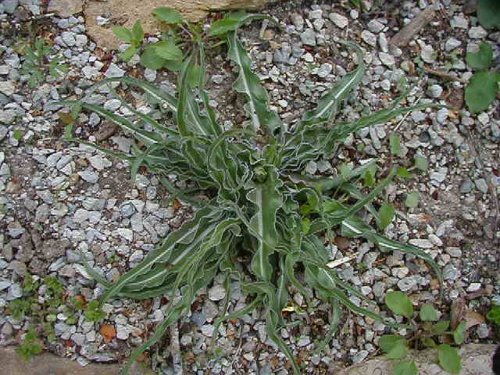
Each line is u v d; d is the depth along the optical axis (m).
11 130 0.52
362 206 0.48
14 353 0.49
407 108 0.50
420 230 0.52
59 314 0.49
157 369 0.49
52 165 0.51
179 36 0.55
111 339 0.49
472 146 0.54
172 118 0.52
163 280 0.48
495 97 0.55
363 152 0.53
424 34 0.57
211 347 0.48
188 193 0.51
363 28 0.56
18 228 0.50
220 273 0.50
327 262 0.50
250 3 0.55
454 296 0.51
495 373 0.49
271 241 0.46
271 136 0.50
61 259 0.50
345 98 0.54
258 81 0.52
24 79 0.53
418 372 0.49
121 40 0.54
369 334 0.50
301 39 0.55
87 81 0.53
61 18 0.55
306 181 0.51
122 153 0.50
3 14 0.55
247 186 0.47
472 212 0.53
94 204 0.51
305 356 0.50
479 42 0.56
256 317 0.50
